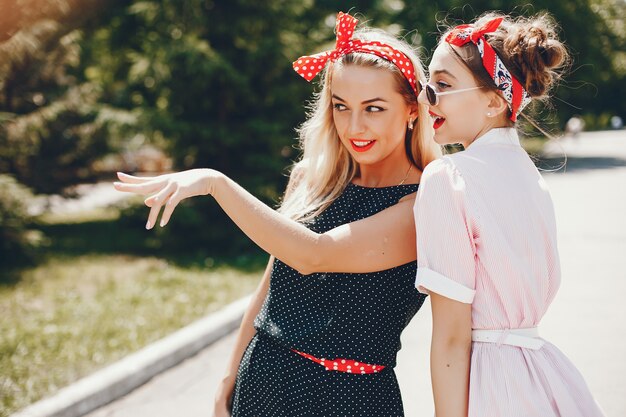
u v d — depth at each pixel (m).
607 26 28.22
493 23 1.67
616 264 7.52
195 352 5.22
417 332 5.40
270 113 10.22
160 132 9.73
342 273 1.78
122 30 13.40
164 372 4.79
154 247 9.88
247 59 9.65
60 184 11.30
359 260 1.71
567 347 4.82
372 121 1.79
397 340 1.85
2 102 10.14
